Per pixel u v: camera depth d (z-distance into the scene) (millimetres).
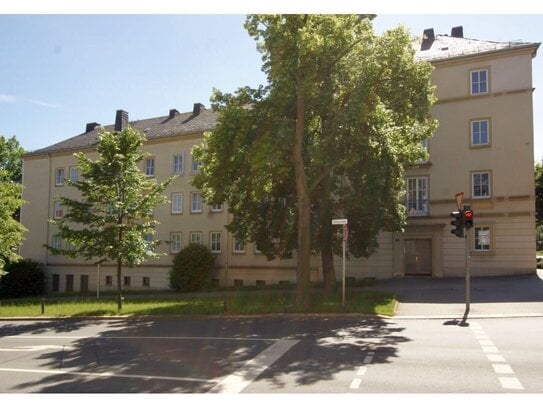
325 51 17688
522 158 29094
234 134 18250
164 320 17719
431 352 10320
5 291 42594
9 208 26188
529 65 29281
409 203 31594
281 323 15328
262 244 25047
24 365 10328
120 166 22141
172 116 47031
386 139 19219
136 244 21750
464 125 30562
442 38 35250
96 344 12773
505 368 8867
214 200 21844
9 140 55094
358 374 8570
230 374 8781
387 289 24797
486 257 29547
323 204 23344
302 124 18406
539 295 20062
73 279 45406
